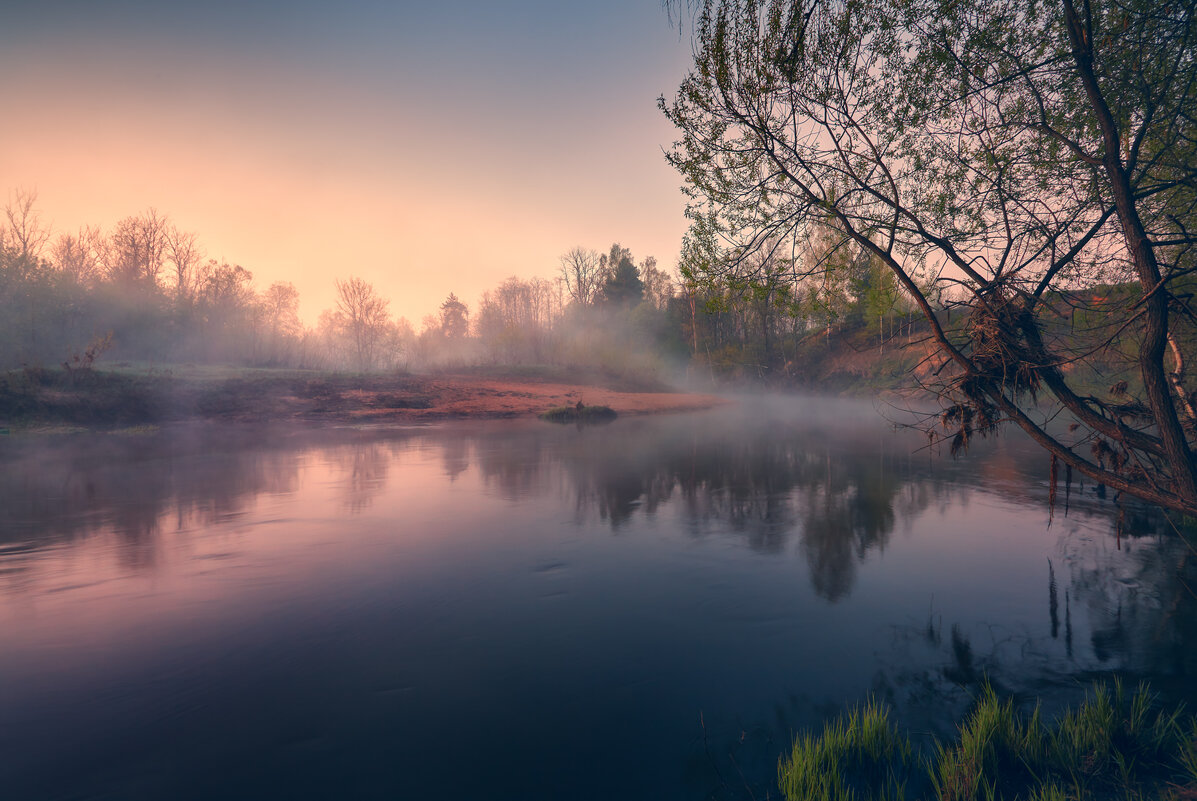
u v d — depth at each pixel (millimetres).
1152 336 4355
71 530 9109
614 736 4160
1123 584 7238
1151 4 4922
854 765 3873
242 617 6023
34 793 3418
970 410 5270
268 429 24031
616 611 6340
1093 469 4852
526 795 3506
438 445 19781
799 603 6648
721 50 5234
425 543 8695
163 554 7984
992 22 5316
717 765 3855
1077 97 5449
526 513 10617
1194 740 4082
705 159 5594
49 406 22547
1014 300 5039
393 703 4516
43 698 4441
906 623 6129
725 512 10875
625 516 10492
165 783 3545
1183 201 5613
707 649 5512
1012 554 8445
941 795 3578
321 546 8461
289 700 4512
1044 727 4352
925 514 10742
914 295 5012
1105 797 3525
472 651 5395
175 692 4578
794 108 5383
